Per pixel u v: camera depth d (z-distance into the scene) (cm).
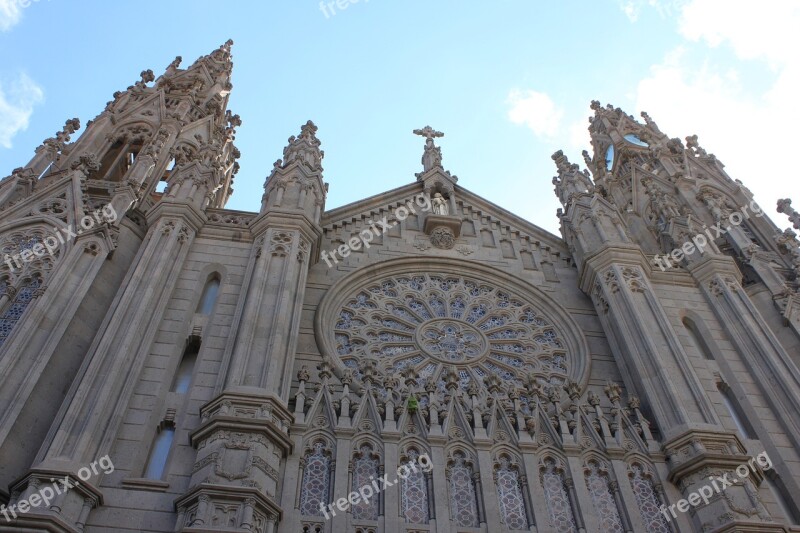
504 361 2739
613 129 5188
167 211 2727
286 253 2572
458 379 2552
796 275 3206
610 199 4462
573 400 2366
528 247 3356
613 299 2789
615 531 2002
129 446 1923
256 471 1805
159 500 1794
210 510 1681
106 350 2091
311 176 3088
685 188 4094
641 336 2547
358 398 2344
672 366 2417
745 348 2652
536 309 3014
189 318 2392
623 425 2288
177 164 3669
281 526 1806
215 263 2641
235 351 2145
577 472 2103
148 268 2455
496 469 2102
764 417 2425
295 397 2189
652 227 3859
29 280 2481
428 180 3591
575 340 2820
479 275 3134
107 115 3922
